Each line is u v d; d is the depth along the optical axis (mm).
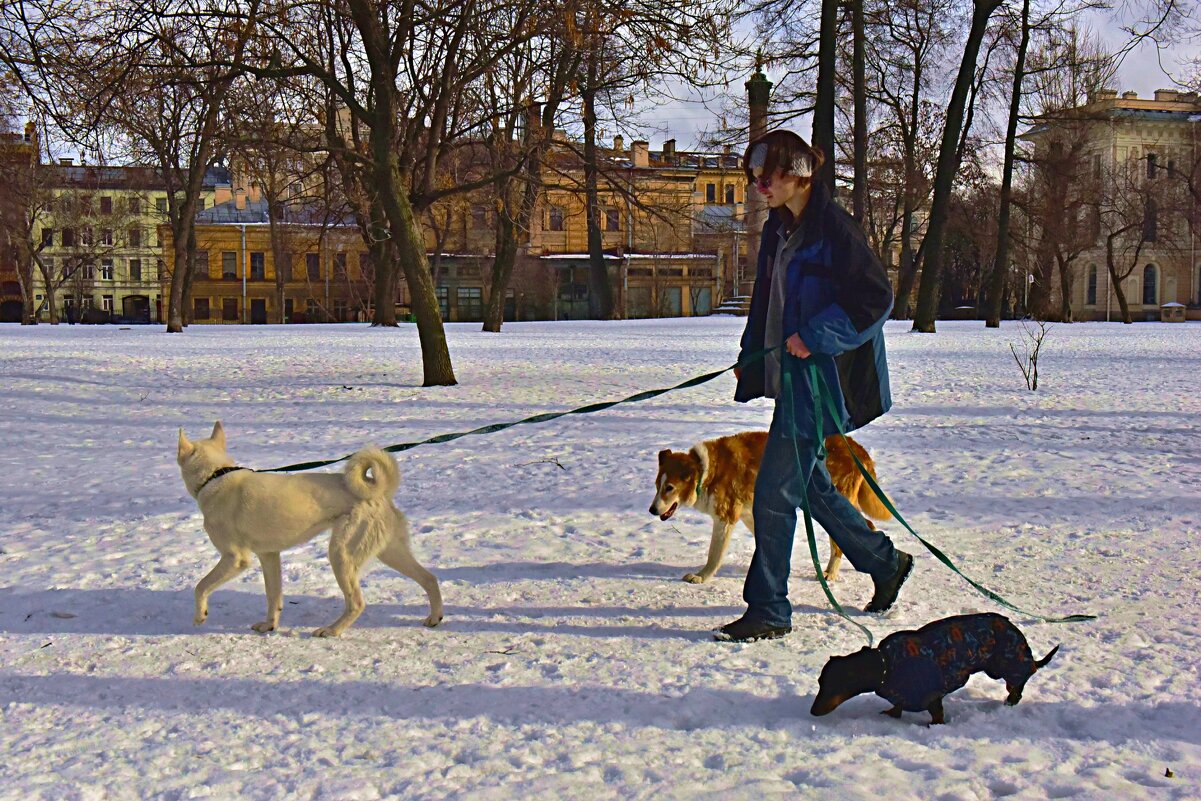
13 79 15758
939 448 10508
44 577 5945
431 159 18250
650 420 12562
